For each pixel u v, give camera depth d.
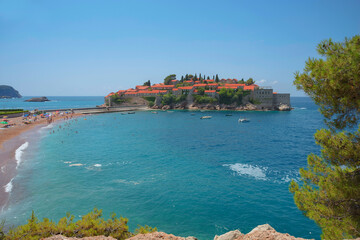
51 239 10.55
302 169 12.12
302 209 11.48
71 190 32.56
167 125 110.00
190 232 23.25
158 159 49.81
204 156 52.47
